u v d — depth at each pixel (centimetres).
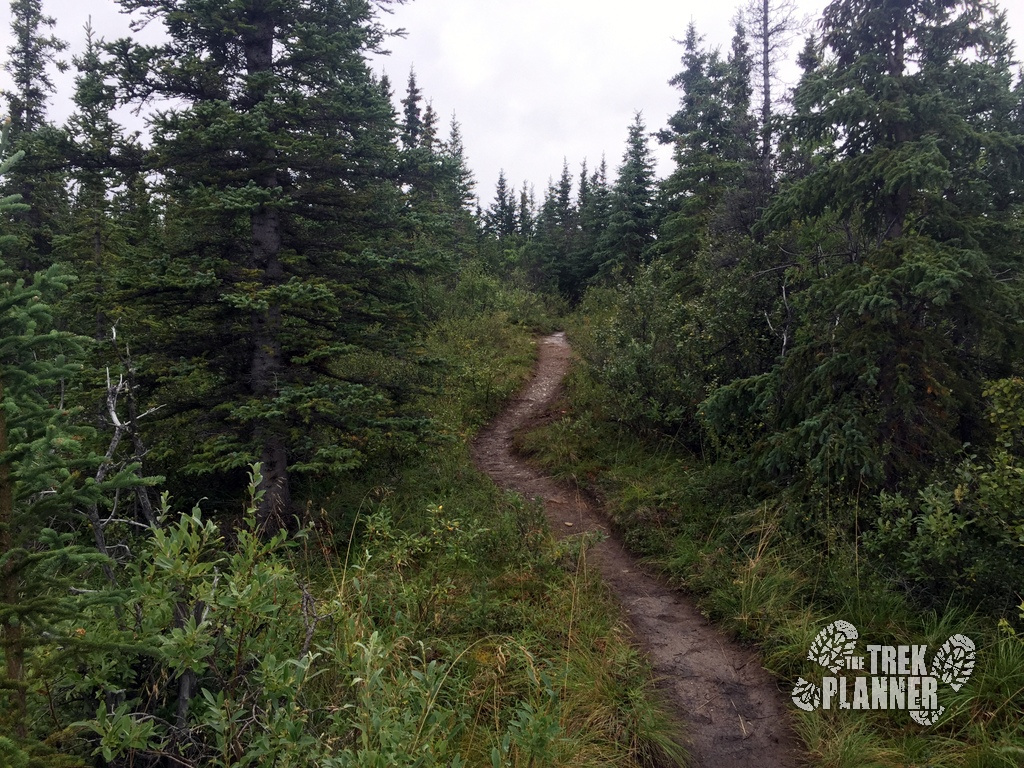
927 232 647
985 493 500
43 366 262
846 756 399
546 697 436
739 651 527
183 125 635
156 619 323
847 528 613
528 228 5328
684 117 2102
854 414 617
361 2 762
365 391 715
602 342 1271
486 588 597
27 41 1559
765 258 1016
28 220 1328
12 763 218
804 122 715
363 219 793
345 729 320
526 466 1074
